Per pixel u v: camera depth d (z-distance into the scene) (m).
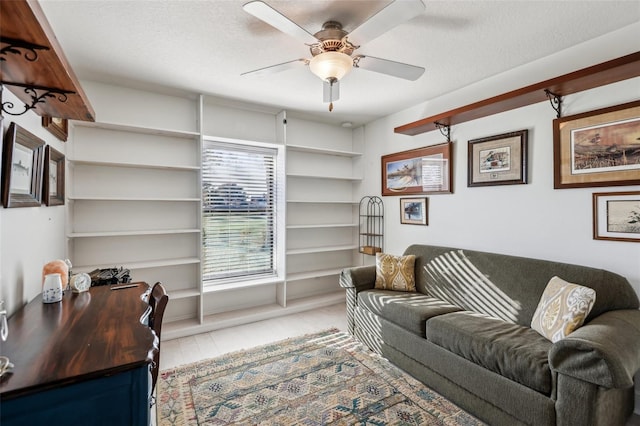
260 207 3.91
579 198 2.21
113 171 3.02
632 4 1.74
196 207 3.41
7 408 0.88
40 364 1.00
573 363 1.45
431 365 2.16
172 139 3.29
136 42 2.13
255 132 3.76
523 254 2.53
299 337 3.04
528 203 2.50
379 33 1.66
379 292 2.90
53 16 1.81
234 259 3.74
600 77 1.95
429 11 1.79
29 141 1.70
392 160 3.81
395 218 3.80
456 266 2.79
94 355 1.06
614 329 1.57
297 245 4.20
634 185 1.95
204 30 1.99
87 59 2.38
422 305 2.50
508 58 2.39
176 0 1.69
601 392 1.42
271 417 1.88
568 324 1.74
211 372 2.38
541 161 2.41
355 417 1.87
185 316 3.38
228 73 2.65
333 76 1.92
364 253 4.01
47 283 1.66
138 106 3.06
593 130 2.11
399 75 2.13
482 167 2.81
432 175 3.29
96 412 0.98
